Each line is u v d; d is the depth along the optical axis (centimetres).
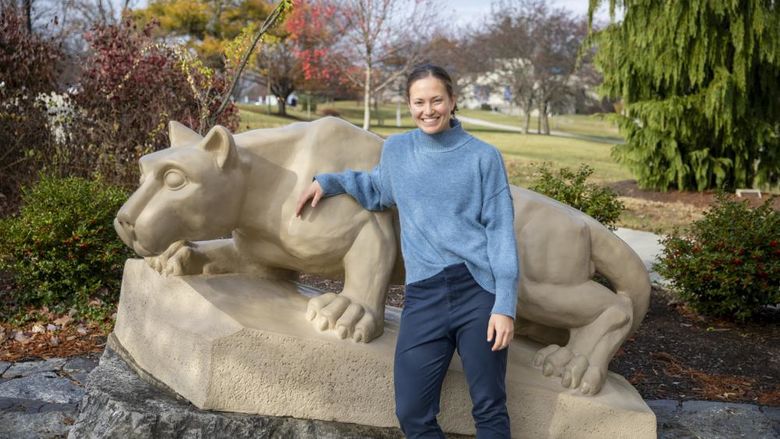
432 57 2611
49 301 512
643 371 459
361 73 2320
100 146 738
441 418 282
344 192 281
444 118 246
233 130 800
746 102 1267
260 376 265
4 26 767
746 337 536
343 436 270
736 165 1329
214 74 749
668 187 1382
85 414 269
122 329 314
